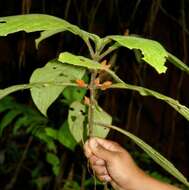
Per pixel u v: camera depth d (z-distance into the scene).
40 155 3.63
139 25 3.48
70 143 2.14
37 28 0.92
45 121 2.53
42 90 1.26
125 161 1.46
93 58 1.12
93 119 1.31
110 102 3.68
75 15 3.58
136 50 1.49
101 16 3.66
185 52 3.28
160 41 4.07
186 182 1.21
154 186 1.46
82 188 2.49
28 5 2.50
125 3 3.55
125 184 1.47
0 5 3.82
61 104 3.11
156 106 4.32
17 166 3.65
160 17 3.98
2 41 3.96
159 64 0.86
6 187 3.66
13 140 3.76
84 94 2.06
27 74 3.96
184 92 4.21
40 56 3.92
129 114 3.38
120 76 3.73
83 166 2.50
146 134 4.33
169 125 4.34
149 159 3.51
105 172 1.50
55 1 3.61
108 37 1.07
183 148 4.38
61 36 3.29
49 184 3.28
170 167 1.20
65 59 0.90
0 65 4.02
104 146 1.48
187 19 3.77
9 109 2.77
